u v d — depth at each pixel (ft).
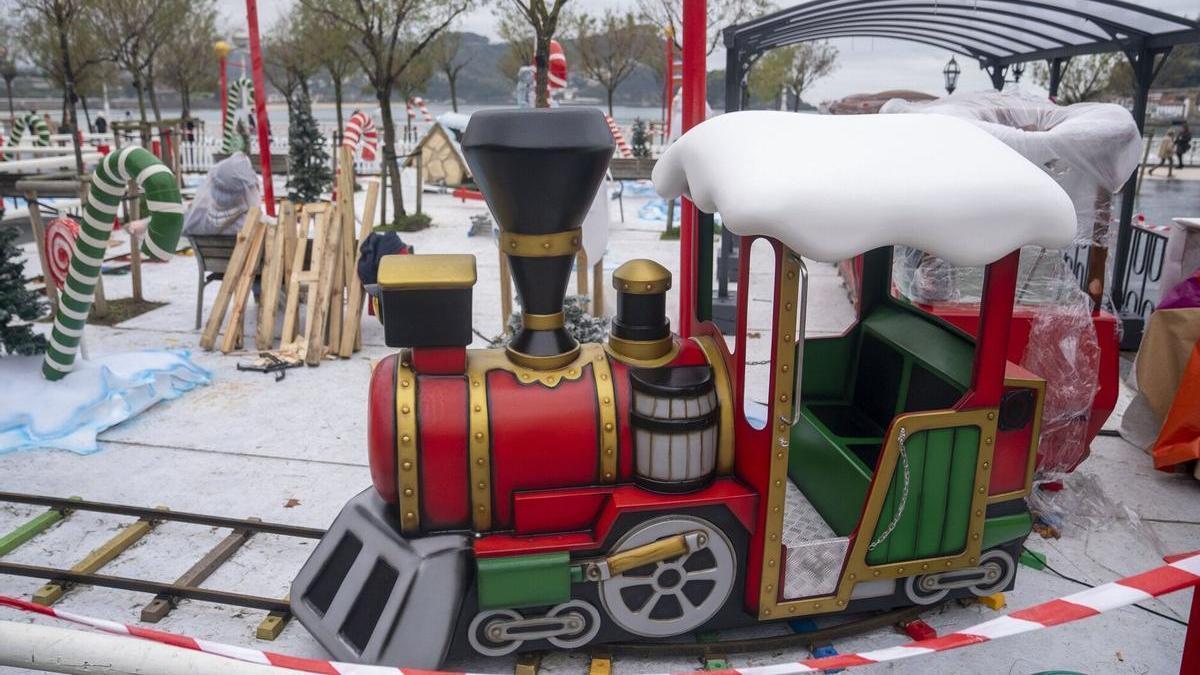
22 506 14.34
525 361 10.16
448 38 97.81
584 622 10.10
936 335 12.12
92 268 17.11
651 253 36.19
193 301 27.99
